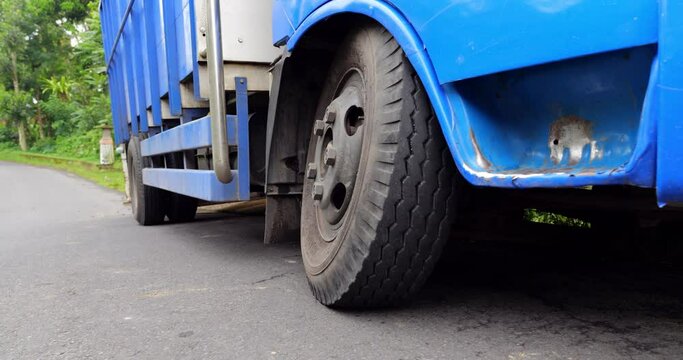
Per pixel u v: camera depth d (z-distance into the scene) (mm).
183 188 4805
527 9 1636
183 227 7031
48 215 10438
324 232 2896
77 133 38812
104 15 9828
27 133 46500
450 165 2217
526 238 3600
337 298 2555
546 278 3227
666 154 1336
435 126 2193
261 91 3803
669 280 3125
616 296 2826
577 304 2699
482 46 1770
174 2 4609
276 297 3102
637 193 2656
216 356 2264
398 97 2221
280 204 3502
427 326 2430
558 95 1709
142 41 6293
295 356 2205
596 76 1572
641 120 1401
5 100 42219
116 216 9547
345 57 2824
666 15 1312
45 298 3420
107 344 2500
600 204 2812
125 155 9312
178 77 4621
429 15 1967
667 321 2410
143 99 6508
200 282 3621
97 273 4117
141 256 4805
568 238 3697
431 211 2225
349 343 2287
